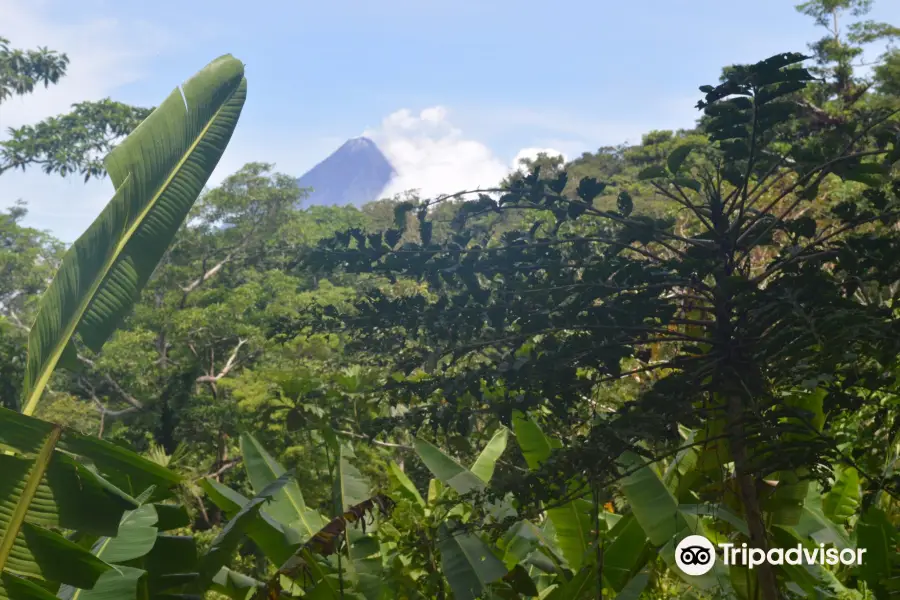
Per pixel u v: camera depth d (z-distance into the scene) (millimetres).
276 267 38281
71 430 2809
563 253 4367
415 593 5281
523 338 4207
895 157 3691
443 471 5754
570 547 5520
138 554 3801
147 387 28875
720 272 4121
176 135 3617
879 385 3746
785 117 3877
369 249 4246
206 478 5570
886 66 22672
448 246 4223
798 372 3623
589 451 3891
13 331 22688
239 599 5398
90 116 30812
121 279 3391
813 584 5066
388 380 4363
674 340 4176
